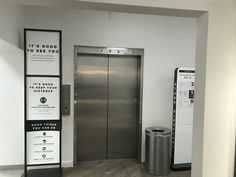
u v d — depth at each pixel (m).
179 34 4.05
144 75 3.99
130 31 3.88
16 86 3.54
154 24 3.96
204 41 1.78
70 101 3.78
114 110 4.11
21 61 3.52
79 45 3.75
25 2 1.62
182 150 3.87
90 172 3.61
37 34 3.14
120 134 4.16
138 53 3.93
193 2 1.70
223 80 1.78
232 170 1.83
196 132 1.88
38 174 3.42
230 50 1.78
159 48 4.00
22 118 3.58
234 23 1.77
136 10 1.75
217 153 1.80
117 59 4.05
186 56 4.10
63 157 3.81
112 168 3.79
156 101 4.06
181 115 3.82
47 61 3.19
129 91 4.14
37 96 3.21
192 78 3.81
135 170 3.75
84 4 1.64
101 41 3.81
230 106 1.80
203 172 1.80
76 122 3.88
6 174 3.44
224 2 1.75
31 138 3.22
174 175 3.61
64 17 3.67
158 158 3.60
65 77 3.75
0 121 3.55
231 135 1.81
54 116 3.26
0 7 2.28
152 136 3.62
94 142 4.09
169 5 1.67
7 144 3.58
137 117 4.14
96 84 4.01
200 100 1.83
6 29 2.55
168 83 4.08
